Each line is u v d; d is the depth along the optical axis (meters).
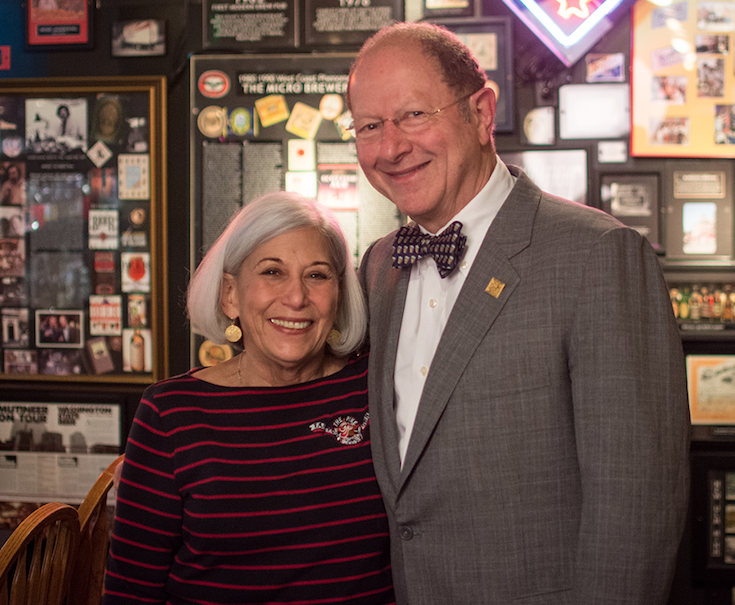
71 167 2.73
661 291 1.05
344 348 1.38
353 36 2.60
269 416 1.26
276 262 1.22
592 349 1.01
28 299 2.77
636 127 2.56
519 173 1.27
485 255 1.15
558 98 2.59
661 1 2.53
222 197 2.67
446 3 2.56
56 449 2.77
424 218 1.24
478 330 1.11
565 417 1.06
